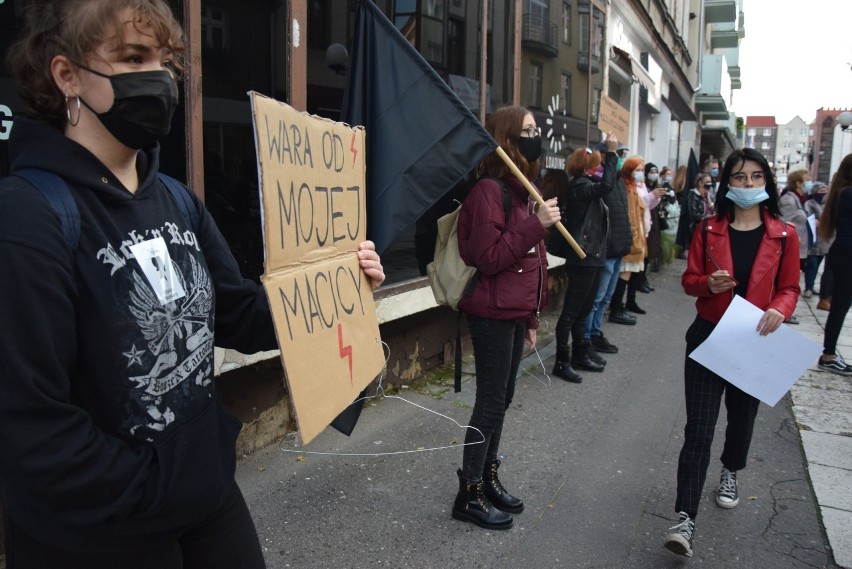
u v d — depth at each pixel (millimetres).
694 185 11023
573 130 7707
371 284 1987
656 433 4160
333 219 1766
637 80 11711
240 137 3197
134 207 1216
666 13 14789
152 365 1196
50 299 1046
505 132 2789
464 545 2812
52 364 1052
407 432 3891
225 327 1566
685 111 21234
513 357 2990
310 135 1636
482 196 2721
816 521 3160
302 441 1486
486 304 2719
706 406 2805
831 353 5688
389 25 2496
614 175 4621
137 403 1181
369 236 2496
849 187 5398
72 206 1104
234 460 1440
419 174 2500
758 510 3250
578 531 2990
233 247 3205
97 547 1191
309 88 3605
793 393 5051
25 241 1036
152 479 1194
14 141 1164
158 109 1179
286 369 1457
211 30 2998
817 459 3857
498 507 3090
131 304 1160
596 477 3527
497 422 2875
